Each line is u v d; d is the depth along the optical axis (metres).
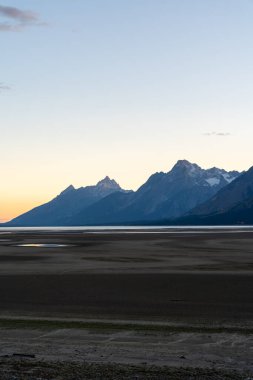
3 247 83.75
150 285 35.62
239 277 40.25
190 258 59.00
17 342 18.14
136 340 18.47
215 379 13.18
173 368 14.34
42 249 77.56
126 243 96.25
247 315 24.38
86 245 89.31
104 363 14.94
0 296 30.95
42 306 27.31
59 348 17.17
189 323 22.20
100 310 25.98
